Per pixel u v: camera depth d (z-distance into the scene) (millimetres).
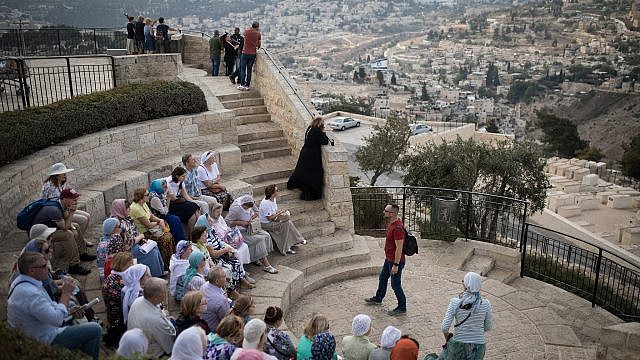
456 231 13359
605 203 37812
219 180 11266
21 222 7941
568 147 66250
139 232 8734
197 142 13547
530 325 10023
